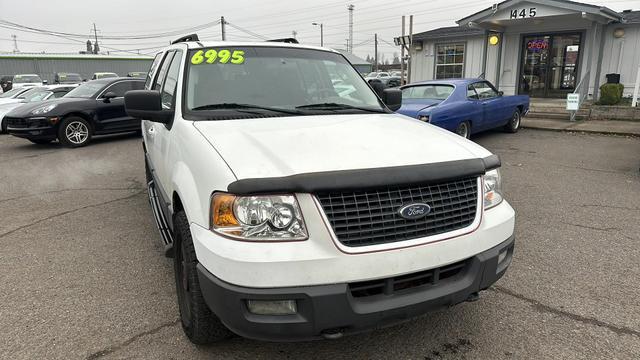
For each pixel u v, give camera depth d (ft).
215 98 11.28
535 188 21.30
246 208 7.29
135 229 16.63
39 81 92.07
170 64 13.70
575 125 40.14
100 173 26.16
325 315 7.27
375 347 9.55
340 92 12.67
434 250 7.83
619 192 20.43
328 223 7.30
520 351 9.34
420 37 62.13
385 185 7.52
